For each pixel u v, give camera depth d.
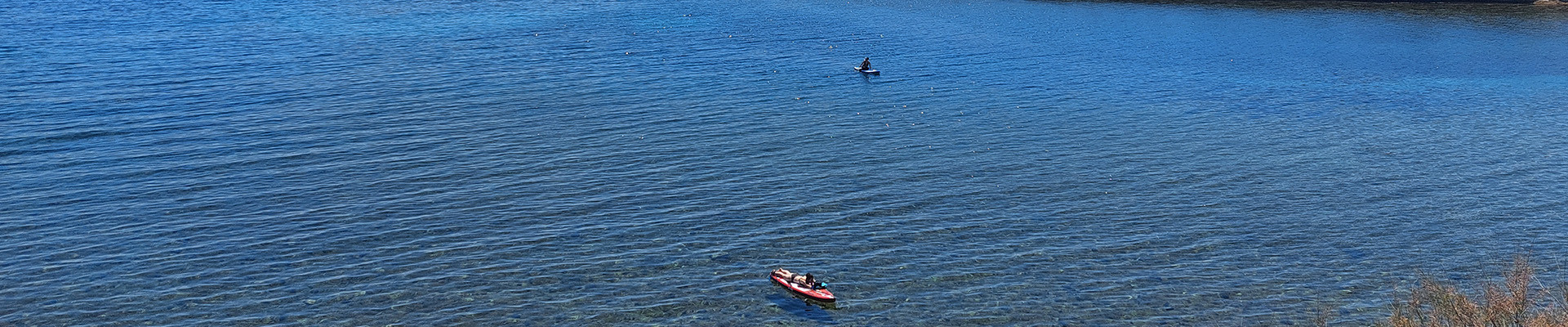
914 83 105.06
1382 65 118.19
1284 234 63.12
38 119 85.06
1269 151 81.06
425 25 136.88
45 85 97.25
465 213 65.00
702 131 85.12
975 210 66.75
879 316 52.06
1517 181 73.62
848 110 93.44
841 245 60.72
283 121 86.00
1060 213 66.38
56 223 62.34
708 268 57.34
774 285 55.28
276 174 72.00
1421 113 94.94
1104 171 75.44
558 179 71.94
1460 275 56.84
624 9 153.50
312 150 78.00
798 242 61.06
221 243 59.78
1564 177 74.56
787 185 71.31
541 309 52.34
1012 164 76.81
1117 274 57.12
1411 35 137.50
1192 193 70.56
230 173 72.00
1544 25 145.12
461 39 126.06
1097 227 64.00
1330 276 56.94
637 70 109.12
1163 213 66.62
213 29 130.88
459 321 50.97
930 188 71.06
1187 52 124.50
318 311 51.78
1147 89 103.81
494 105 93.06
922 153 79.56
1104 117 91.88
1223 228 64.00
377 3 155.12
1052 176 74.12
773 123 88.25
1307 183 72.88
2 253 57.94
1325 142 83.94
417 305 52.56
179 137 80.50
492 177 72.12
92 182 69.62
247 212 64.75
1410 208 67.81
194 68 106.50
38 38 122.19
